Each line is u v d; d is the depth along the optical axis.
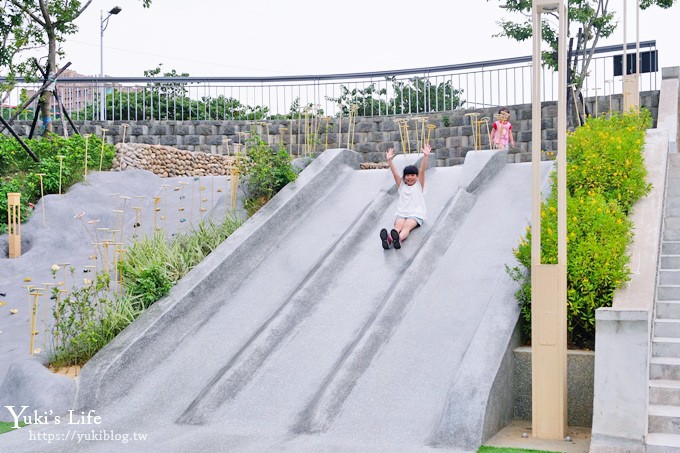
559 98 6.63
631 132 10.27
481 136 17.34
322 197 11.45
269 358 7.87
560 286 6.41
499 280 7.92
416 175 10.03
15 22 17.27
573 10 16.94
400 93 19.84
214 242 10.41
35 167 13.95
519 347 7.18
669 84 16.50
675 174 10.74
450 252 9.21
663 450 5.48
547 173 10.53
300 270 9.55
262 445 6.25
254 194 11.89
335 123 19.05
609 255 7.09
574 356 6.72
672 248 8.71
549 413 6.34
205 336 8.52
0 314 9.78
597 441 5.61
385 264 9.31
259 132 19.33
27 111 20.64
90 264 11.21
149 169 16.17
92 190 13.62
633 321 5.63
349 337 8.01
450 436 6.14
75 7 17.67
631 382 5.59
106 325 8.55
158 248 10.16
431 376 7.11
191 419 7.06
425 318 8.04
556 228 7.59
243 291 9.34
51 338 8.87
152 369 8.05
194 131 19.44
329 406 6.84
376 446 6.15
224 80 20.55
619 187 8.73
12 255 11.76
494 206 10.08
